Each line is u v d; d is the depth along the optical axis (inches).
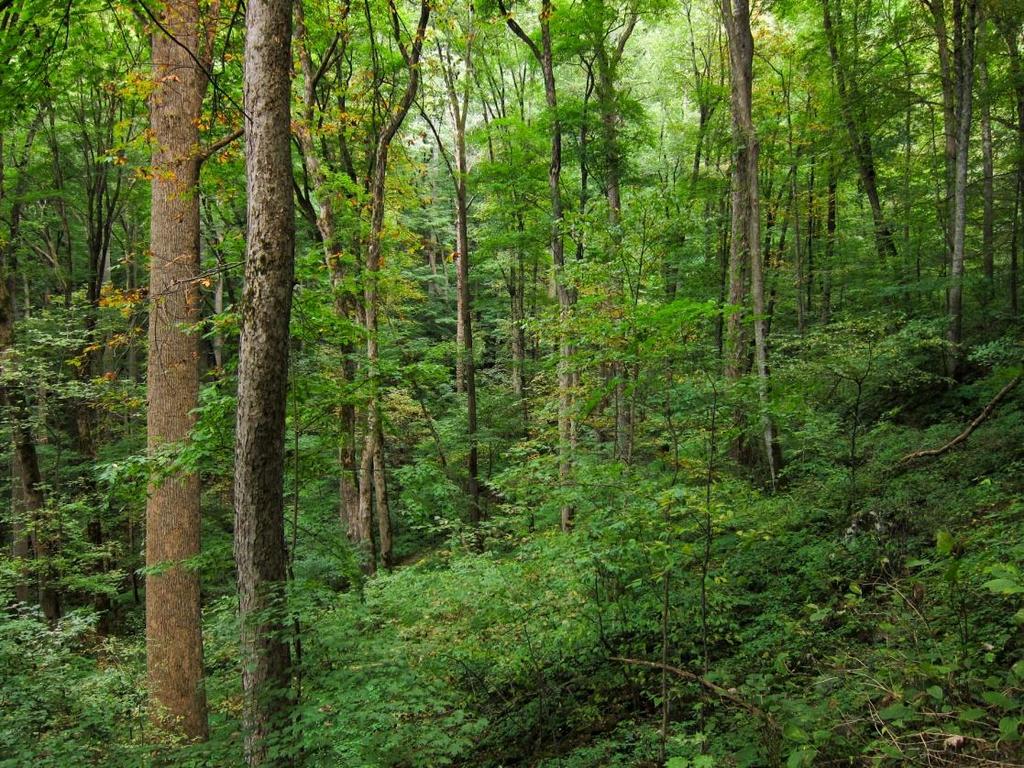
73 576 472.7
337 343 272.8
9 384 446.0
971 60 473.4
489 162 715.4
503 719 239.8
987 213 541.6
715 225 641.0
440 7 471.2
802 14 742.5
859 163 652.1
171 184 328.2
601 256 387.5
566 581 228.5
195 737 284.8
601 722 218.2
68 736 197.2
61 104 599.2
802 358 367.6
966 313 546.3
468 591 236.1
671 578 230.5
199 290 335.6
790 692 175.5
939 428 384.8
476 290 1205.7
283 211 195.8
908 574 223.6
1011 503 245.1
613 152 634.8
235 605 236.8
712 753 156.5
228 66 432.5
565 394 442.3
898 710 116.1
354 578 220.1
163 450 218.5
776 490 382.9
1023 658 139.7
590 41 622.5
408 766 177.3
